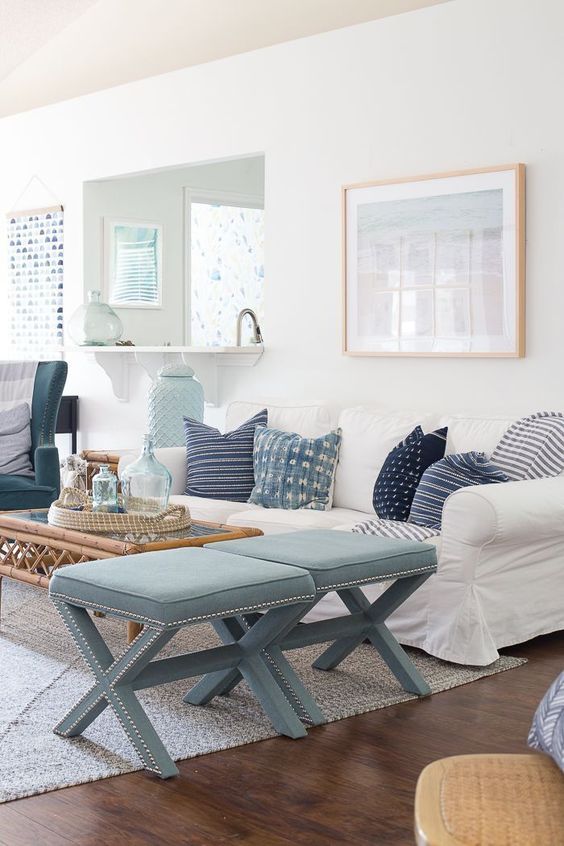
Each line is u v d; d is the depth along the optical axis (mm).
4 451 5305
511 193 4480
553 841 1233
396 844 2236
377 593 3764
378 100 4980
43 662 3555
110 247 6672
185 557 2951
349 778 2590
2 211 7246
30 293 7066
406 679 3254
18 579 3791
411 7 4863
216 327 8711
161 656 3619
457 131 4691
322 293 5273
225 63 5656
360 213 5031
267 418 4988
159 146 6066
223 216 8695
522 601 3748
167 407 5492
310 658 3660
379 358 5043
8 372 5598
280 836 2273
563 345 4391
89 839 2256
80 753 2738
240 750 2781
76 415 6793
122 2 6078
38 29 6477
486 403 4652
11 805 2426
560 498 3734
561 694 1497
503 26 4516
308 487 4535
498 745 2811
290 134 5367
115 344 6270
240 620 3195
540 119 4422
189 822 2344
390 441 4453
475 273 4621
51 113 6797
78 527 3625
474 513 3512
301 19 5297
